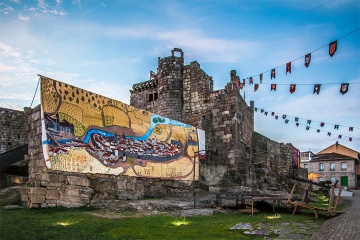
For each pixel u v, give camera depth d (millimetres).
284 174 45969
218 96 31859
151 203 17078
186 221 13266
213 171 27844
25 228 10445
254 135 40250
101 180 17922
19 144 27406
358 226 11820
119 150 19688
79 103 17766
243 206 18703
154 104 37625
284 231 11359
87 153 17578
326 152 72688
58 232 10219
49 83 16375
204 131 28578
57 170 15750
